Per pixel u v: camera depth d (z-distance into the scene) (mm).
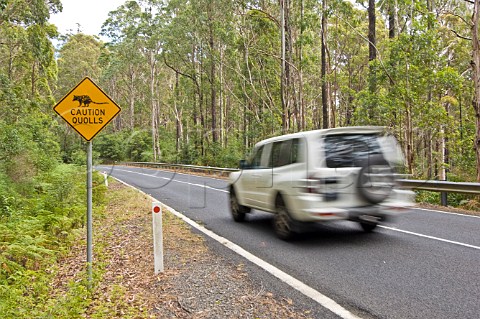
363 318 3938
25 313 4227
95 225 9844
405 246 6574
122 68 48844
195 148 35562
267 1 28047
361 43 34250
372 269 5418
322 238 7344
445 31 21641
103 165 42312
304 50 30297
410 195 6844
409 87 17125
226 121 45688
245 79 30484
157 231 5645
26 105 22609
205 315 4133
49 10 24188
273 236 7699
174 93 44875
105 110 5301
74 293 4629
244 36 29078
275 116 28688
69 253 7449
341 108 35125
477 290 4523
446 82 16891
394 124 17875
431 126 17812
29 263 6543
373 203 6457
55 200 11789
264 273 5422
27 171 15664
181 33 34125
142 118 61094
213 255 6418
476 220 8938
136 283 5301
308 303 4355
